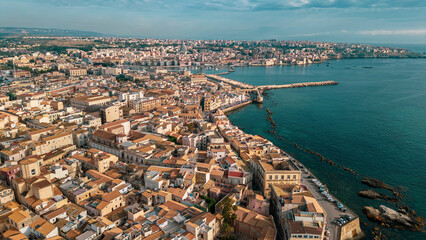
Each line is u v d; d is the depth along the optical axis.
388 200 191.00
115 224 133.38
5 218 130.25
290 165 184.12
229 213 147.38
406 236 157.38
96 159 185.38
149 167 182.38
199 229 127.75
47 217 130.62
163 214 139.00
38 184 143.00
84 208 143.12
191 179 169.00
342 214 163.88
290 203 144.12
